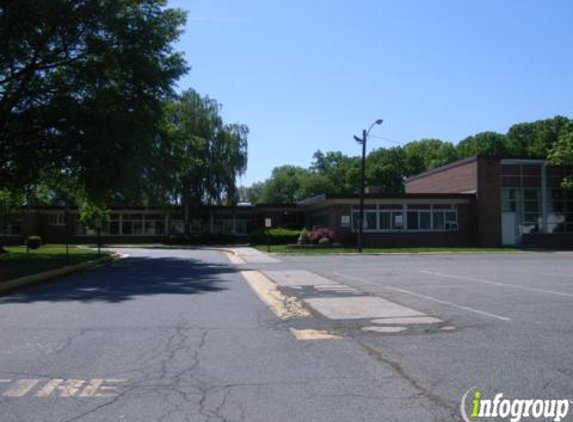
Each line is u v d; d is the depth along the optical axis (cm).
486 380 623
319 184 10869
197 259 3234
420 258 3042
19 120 2819
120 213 6081
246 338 868
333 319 1030
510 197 4319
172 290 1570
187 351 781
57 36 2847
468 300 1270
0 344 838
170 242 5719
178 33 3231
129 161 2920
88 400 570
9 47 2628
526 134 8906
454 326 945
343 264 2588
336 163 12650
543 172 4372
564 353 746
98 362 723
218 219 6200
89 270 2477
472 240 4331
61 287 1723
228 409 538
